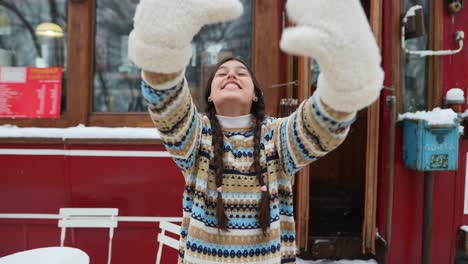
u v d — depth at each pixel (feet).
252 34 8.69
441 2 8.73
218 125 3.71
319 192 11.67
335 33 2.61
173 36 2.72
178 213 8.49
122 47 8.87
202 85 8.84
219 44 8.82
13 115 8.74
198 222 3.43
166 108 3.14
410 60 8.86
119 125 8.73
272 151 3.64
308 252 8.83
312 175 12.27
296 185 8.43
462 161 8.90
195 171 3.68
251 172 3.57
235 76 3.75
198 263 3.37
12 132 8.39
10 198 8.57
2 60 8.92
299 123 3.30
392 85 8.59
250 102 3.83
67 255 6.36
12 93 8.83
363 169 11.68
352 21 2.66
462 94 8.50
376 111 8.09
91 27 8.78
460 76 8.84
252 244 3.44
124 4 8.84
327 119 3.00
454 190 8.91
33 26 8.89
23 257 6.28
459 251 9.16
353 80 2.68
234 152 3.64
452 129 7.88
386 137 8.70
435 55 8.72
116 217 8.50
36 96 8.82
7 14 8.91
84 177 8.48
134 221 8.52
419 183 8.85
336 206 10.94
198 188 3.50
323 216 10.52
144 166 8.48
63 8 8.84
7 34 8.92
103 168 8.50
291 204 3.72
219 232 3.44
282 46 2.64
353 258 8.84
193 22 2.75
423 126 7.91
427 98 8.88
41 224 8.58
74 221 7.90
